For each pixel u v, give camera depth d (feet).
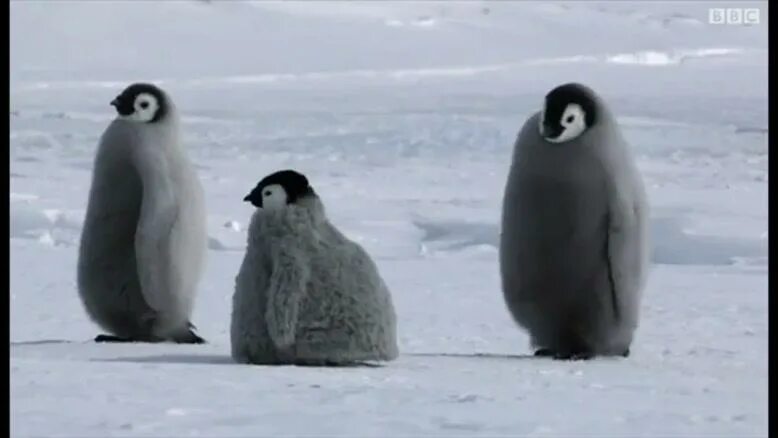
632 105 359.87
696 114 337.72
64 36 524.11
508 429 33.73
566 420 35.81
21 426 32.81
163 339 75.25
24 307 93.40
